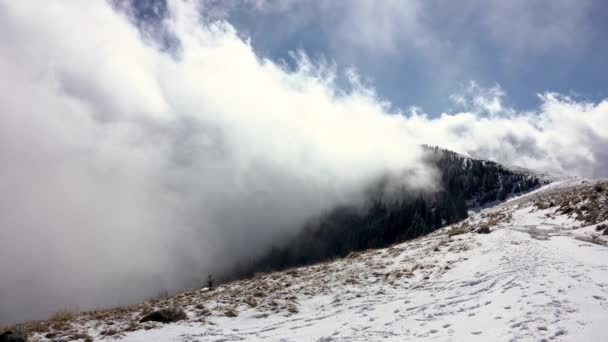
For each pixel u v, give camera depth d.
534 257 16.55
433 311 11.74
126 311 16.30
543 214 34.12
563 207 32.62
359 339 9.88
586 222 26.39
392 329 10.49
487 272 15.63
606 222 24.41
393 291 15.79
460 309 11.41
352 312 13.32
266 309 14.76
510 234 23.00
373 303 14.20
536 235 24.25
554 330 7.72
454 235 28.80
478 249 20.50
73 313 15.99
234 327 12.57
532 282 12.24
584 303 9.38
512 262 16.03
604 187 31.84
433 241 26.64
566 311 8.90
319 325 12.05
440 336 9.09
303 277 20.66
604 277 12.48
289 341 10.49
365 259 24.00
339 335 10.54
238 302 16.09
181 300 18.31
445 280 16.17
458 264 18.42
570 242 20.86
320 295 16.53
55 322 13.96
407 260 21.41
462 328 9.37
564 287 11.12
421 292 14.84
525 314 9.11
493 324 9.05
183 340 11.06
